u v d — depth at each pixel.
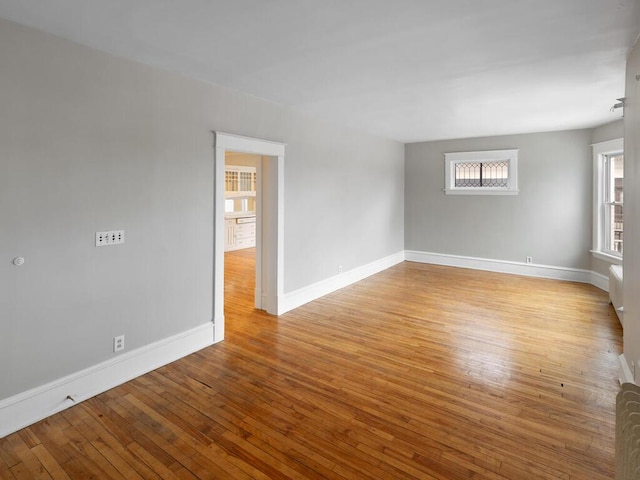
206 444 2.21
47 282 2.46
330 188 5.28
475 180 6.92
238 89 3.65
